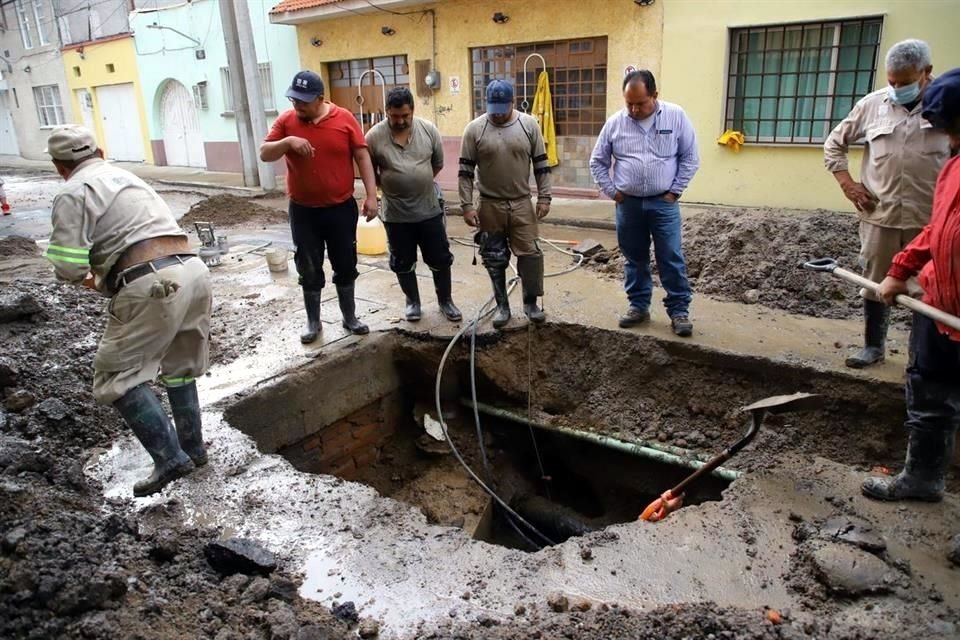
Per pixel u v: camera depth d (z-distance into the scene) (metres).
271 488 3.61
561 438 5.50
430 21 12.61
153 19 18.94
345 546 3.14
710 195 10.22
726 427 4.83
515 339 5.55
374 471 5.68
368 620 2.65
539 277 5.42
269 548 3.12
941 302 2.93
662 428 5.01
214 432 4.15
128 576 2.83
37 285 6.32
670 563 2.97
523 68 11.80
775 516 3.27
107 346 3.35
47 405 4.09
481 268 7.53
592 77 11.05
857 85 8.84
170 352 3.58
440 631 2.57
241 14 13.73
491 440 5.80
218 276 7.73
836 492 3.42
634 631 2.51
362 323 5.68
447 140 13.17
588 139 11.44
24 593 2.56
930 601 2.67
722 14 9.39
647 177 4.79
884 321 4.40
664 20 9.88
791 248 6.14
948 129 2.76
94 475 3.72
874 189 4.07
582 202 11.31
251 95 14.26
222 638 2.53
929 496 3.27
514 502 5.56
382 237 8.23
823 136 9.23
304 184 4.87
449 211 11.46
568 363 5.52
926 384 3.14
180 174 18.83
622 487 5.27
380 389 5.60
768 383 4.70
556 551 3.09
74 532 2.95
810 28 8.96
